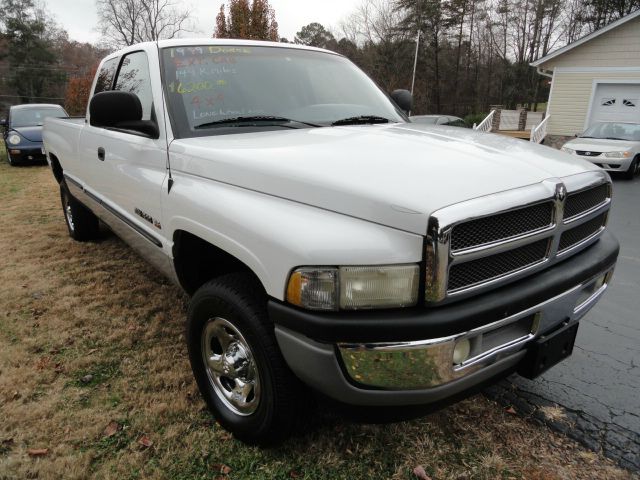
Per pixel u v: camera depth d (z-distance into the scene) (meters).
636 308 4.05
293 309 1.77
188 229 2.36
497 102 47.47
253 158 2.11
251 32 20.22
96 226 5.48
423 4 42.59
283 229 1.81
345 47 46.00
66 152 4.72
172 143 2.58
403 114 3.54
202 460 2.26
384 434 2.42
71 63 56.06
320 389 1.83
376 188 1.73
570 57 17.41
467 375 1.79
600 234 2.46
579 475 2.20
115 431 2.44
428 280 1.63
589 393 2.81
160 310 3.78
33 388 2.76
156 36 37.88
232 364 2.27
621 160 11.36
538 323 1.97
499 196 1.75
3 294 4.03
